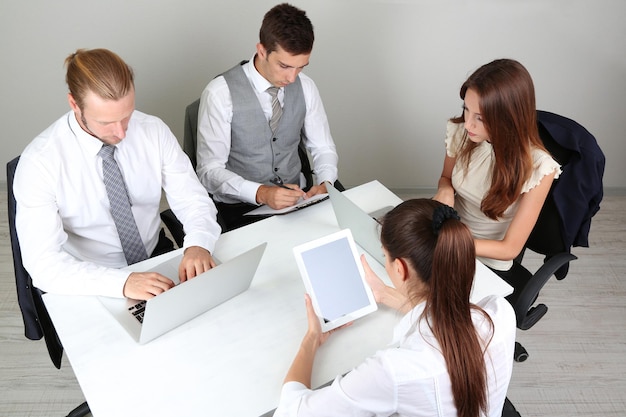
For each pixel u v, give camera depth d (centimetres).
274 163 242
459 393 120
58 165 174
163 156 195
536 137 188
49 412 221
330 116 313
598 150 188
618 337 257
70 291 166
